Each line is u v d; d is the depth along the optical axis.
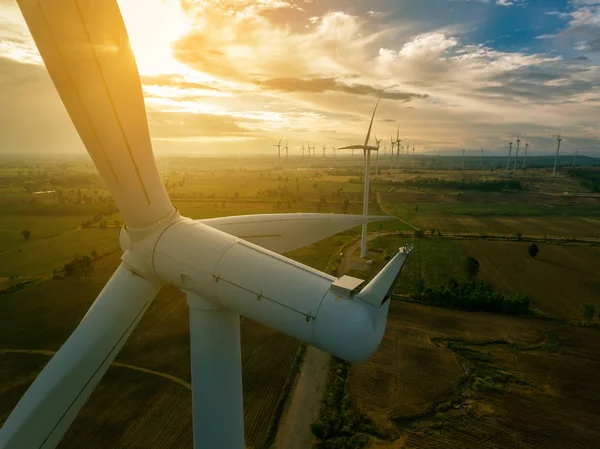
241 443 9.66
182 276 8.20
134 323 8.75
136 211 8.30
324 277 7.59
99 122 6.91
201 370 9.03
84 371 7.93
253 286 7.52
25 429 7.20
